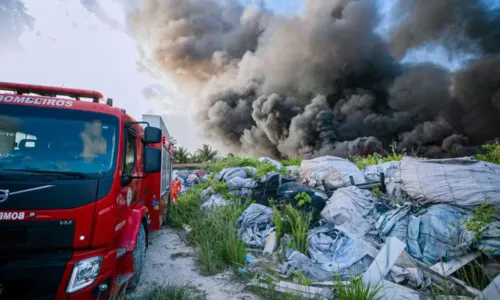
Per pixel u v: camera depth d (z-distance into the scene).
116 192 3.01
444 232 4.09
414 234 4.29
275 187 7.34
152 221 5.71
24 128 2.98
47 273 2.50
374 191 6.18
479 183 4.49
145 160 3.57
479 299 3.02
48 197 2.62
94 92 3.73
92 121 3.19
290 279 4.13
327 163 7.57
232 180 8.95
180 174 17.59
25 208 2.55
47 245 2.56
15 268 2.45
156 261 5.02
